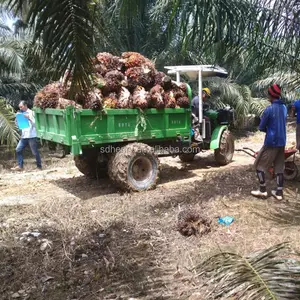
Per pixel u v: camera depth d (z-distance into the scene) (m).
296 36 5.36
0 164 10.20
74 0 2.58
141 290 3.28
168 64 11.84
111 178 6.11
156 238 4.30
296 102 6.93
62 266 3.76
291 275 2.05
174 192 6.07
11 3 2.73
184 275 3.47
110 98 5.86
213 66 6.61
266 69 6.66
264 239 4.12
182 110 6.75
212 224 4.62
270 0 5.28
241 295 2.01
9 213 5.31
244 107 13.72
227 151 8.40
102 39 3.32
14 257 3.96
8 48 10.71
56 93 6.16
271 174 6.69
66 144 5.59
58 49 2.66
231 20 5.23
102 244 4.22
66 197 6.06
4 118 8.04
